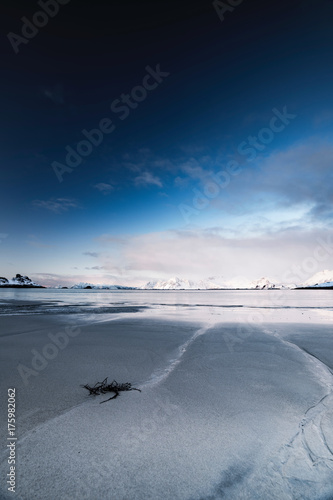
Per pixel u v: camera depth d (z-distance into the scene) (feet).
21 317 48.73
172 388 14.07
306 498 6.91
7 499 6.71
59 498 6.81
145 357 20.45
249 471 7.80
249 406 11.94
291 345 24.89
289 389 13.99
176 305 86.89
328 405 12.07
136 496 6.90
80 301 109.09
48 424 10.24
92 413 11.18
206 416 10.98
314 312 60.59
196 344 25.34
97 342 26.02
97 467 7.90
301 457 8.42
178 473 7.69
